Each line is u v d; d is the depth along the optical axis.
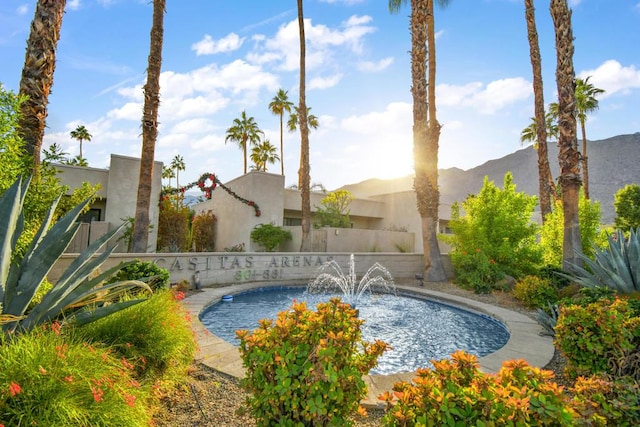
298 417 2.46
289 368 2.47
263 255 13.48
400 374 4.85
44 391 2.35
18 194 3.68
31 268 3.81
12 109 5.23
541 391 2.03
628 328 4.18
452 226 14.12
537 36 17.92
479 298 11.07
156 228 17.23
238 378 4.42
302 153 20.27
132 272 8.44
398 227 25.89
